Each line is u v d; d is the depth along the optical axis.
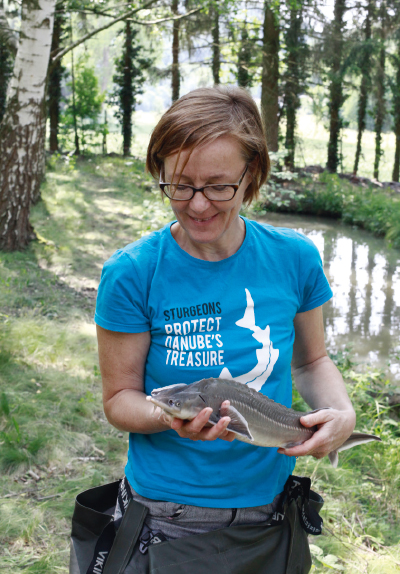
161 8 19.81
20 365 5.97
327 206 20.05
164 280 1.70
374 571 3.31
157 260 1.72
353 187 22.62
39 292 8.54
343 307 10.88
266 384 1.75
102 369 1.77
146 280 1.70
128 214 14.80
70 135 33.91
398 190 24.89
